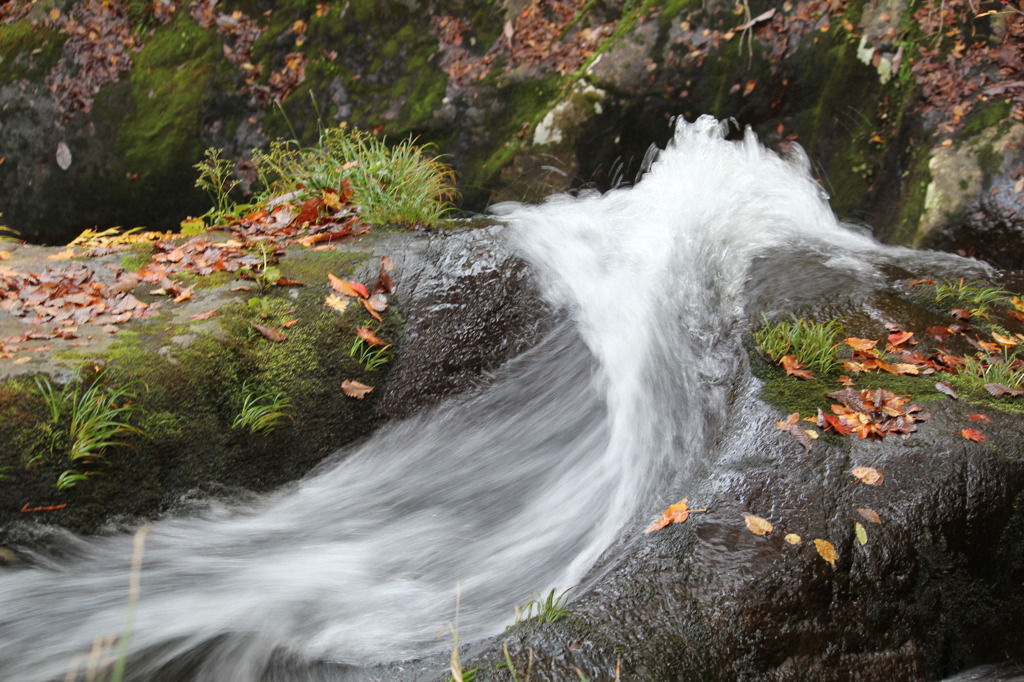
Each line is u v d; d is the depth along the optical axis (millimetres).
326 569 3527
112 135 8695
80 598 3227
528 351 4871
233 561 3553
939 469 3424
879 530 3215
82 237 6223
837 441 3588
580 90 7828
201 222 5910
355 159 6180
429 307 4836
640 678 2715
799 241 5820
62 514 3377
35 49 8930
